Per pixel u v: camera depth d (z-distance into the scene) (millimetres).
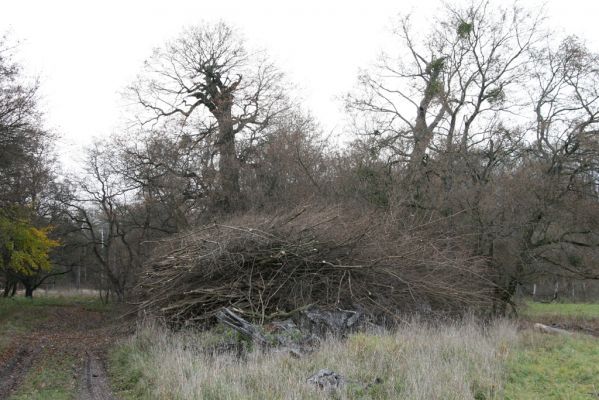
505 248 21438
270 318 14484
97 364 13281
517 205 20875
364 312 15195
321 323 14320
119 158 36625
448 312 16750
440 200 21312
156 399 8773
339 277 15656
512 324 17562
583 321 24344
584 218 20953
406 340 11766
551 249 21797
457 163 22578
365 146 25031
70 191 36594
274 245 15711
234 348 12617
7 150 20703
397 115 26516
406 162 23766
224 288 15359
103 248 42531
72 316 30938
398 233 18516
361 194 23438
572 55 22906
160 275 16547
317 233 15867
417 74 26562
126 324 17750
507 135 22312
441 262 16906
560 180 21484
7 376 12156
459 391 8391
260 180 26734
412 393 8227
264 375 9172
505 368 10617
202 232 17328
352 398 8180
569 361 11633
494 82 24219
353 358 10289
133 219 36000
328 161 26109
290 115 30141
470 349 11445
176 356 10867
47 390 10422
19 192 24484
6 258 31109
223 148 28406
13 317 27156
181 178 28922
